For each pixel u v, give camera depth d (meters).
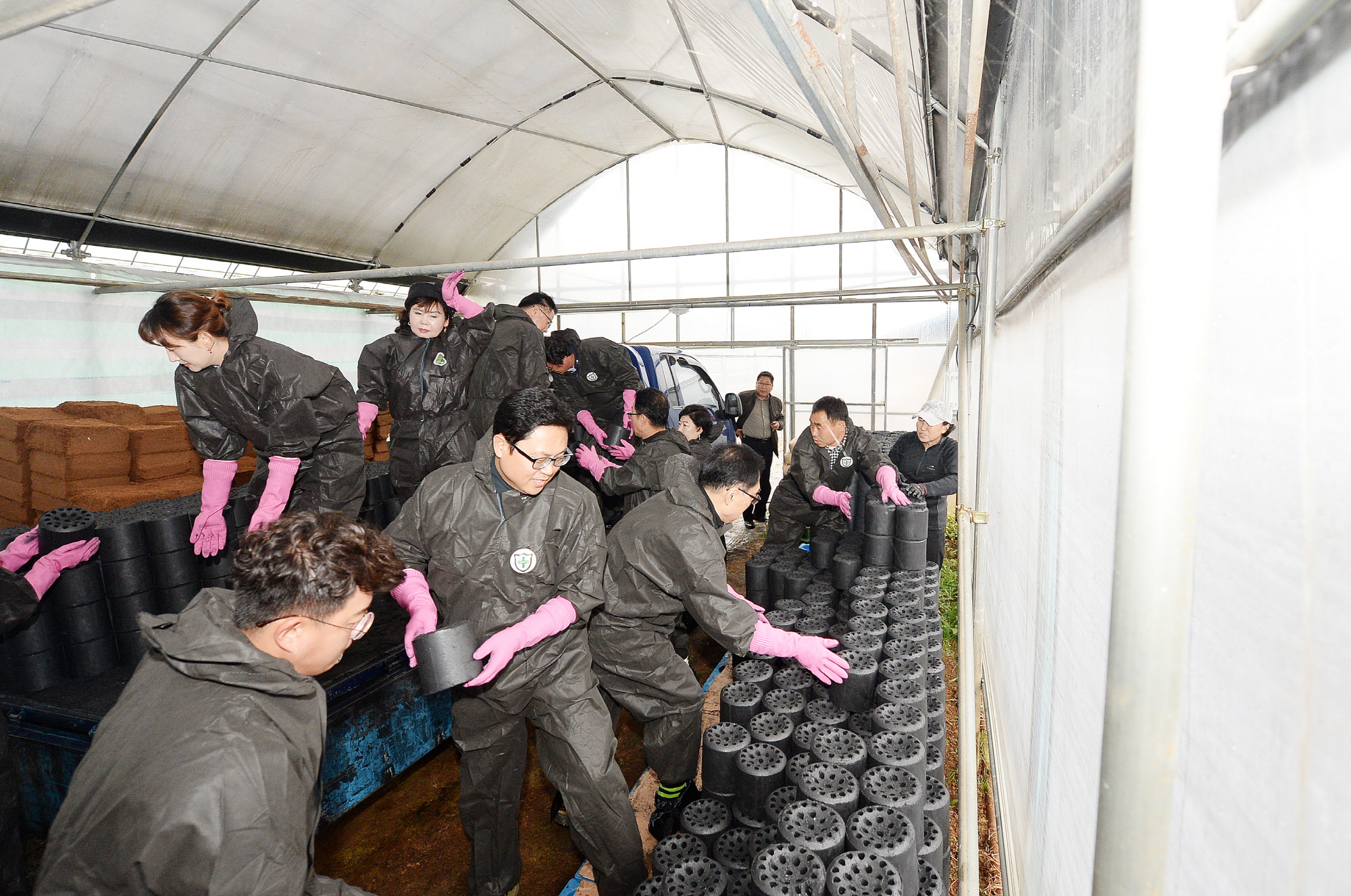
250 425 2.26
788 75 3.16
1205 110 0.39
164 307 1.99
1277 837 0.43
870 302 8.84
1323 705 0.38
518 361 3.16
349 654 2.43
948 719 2.97
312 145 7.00
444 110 7.18
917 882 1.46
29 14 0.63
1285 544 0.43
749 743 1.87
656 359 6.34
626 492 3.39
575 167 9.73
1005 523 2.29
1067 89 1.02
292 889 0.92
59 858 0.86
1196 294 0.40
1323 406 0.38
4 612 1.79
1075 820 0.93
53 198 6.02
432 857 2.43
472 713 1.80
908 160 1.59
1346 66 0.35
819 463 3.84
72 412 3.85
